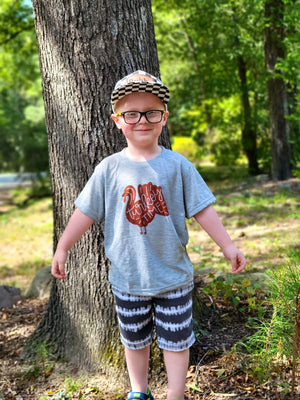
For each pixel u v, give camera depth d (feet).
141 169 6.97
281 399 7.64
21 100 107.04
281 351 8.32
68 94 9.35
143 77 6.91
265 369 8.18
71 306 10.09
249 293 10.80
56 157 9.93
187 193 7.04
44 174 78.02
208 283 12.78
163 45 57.11
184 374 7.38
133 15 9.18
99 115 9.18
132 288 7.11
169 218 6.91
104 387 9.09
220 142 57.77
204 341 9.67
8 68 64.54
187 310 7.32
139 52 9.26
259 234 25.79
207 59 50.21
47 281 16.57
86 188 7.29
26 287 21.90
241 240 24.88
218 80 49.55
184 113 66.59
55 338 10.50
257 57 45.80
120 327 7.63
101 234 9.43
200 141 69.10
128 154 7.19
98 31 8.97
